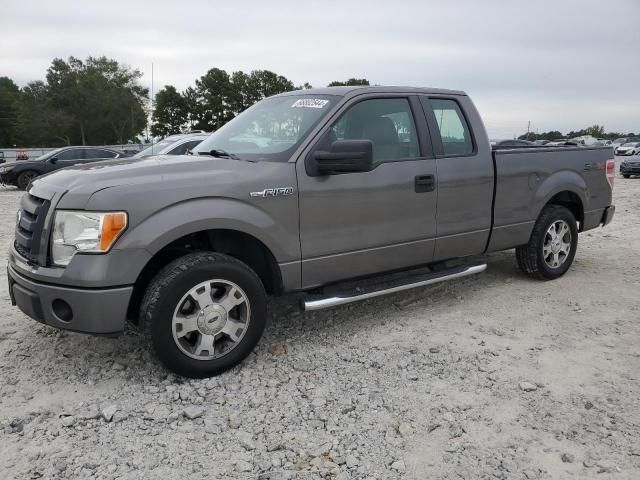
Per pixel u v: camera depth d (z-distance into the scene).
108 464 2.66
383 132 4.31
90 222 3.13
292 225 3.78
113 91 79.00
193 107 78.12
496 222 5.03
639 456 2.72
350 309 4.87
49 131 78.31
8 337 4.20
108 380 3.51
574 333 4.30
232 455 2.75
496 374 3.60
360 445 2.83
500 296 5.23
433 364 3.75
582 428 2.96
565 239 5.77
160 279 3.31
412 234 4.43
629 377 3.55
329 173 3.86
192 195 3.38
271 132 4.15
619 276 5.92
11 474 2.58
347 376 3.58
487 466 2.66
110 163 3.88
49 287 3.22
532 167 5.25
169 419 3.04
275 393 3.35
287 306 4.93
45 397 3.30
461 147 4.80
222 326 3.52
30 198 3.61
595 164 5.94
